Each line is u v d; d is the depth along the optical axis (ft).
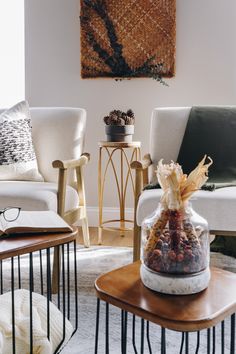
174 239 3.29
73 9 10.43
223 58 9.88
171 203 3.34
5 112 8.32
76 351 4.67
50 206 6.52
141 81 10.28
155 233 3.37
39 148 8.38
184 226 3.34
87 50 10.34
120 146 8.96
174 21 9.90
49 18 10.54
